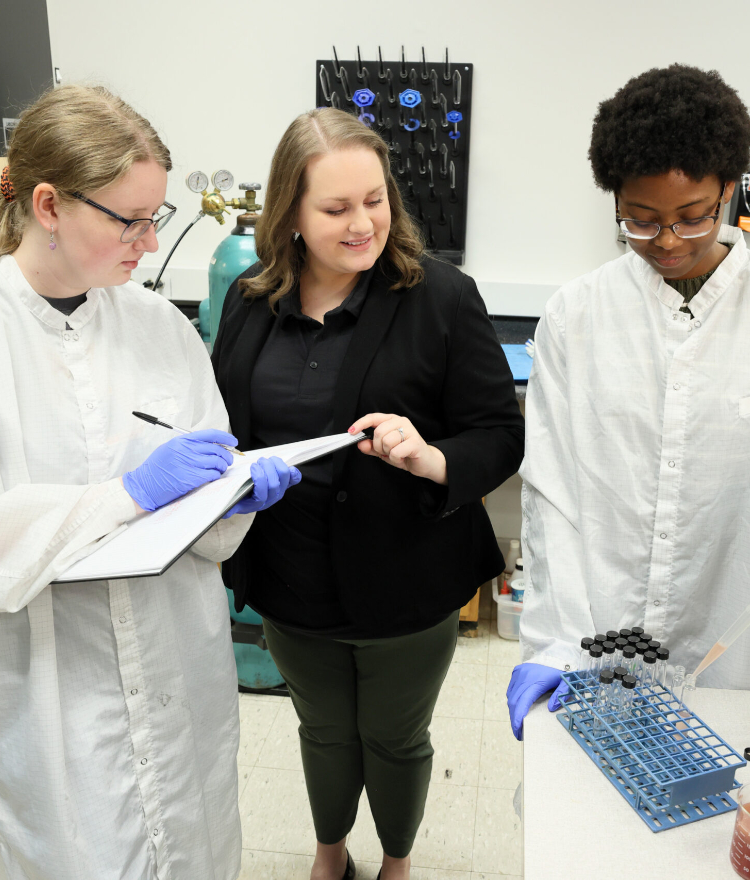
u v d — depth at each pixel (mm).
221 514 937
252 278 1402
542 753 916
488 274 2939
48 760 1038
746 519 1157
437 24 2670
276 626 1451
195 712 1237
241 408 1359
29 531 949
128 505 1021
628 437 1176
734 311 1121
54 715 1034
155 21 2750
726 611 1197
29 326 1035
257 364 1357
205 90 2820
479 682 2443
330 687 1475
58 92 976
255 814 1920
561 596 1167
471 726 2229
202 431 1138
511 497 3088
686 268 1066
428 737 1570
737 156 947
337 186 1155
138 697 1128
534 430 1273
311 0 2686
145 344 1197
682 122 913
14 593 940
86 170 927
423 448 1218
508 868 1749
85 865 1080
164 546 882
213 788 1287
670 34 2592
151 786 1158
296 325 1350
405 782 1539
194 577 1218
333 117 1190
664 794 842
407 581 1341
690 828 815
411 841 1623
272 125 2842
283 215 1241
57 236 981
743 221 2262
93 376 1102
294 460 1075
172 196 2941
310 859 1795
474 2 2627
